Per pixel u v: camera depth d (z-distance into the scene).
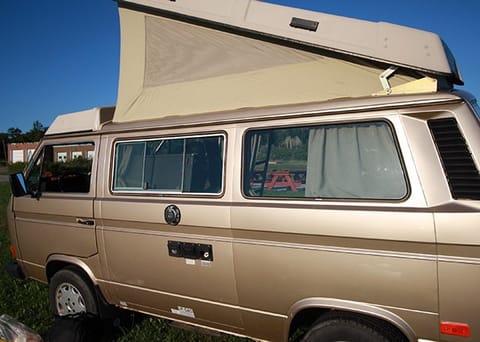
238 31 2.93
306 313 2.60
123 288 3.27
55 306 3.81
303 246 2.41
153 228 3.03
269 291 2.55
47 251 3.75
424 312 2.09
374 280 2.21
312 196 2.46
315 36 2.60
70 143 3.73
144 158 3.21
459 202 2.04
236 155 2.74
